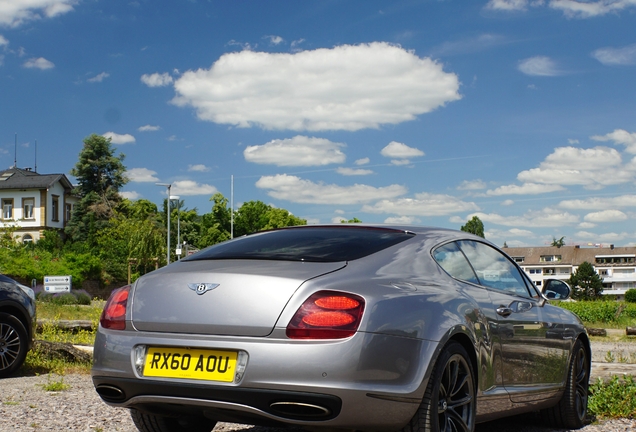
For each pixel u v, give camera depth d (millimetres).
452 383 3697
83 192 79250
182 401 3338
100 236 64812
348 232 4137
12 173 77438
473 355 3902
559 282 5344
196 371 3307
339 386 3090
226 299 3340
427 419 3420
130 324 3562
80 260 43781
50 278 31562
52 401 5816
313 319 3176
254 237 4270
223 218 102125
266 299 3268
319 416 3127
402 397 3285
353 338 3154
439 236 4305
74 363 8766
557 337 5051
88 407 5535
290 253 3740
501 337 4254
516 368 4461
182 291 3480
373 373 3186
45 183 74562
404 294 3512
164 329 3445
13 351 7652
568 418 5227
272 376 3133
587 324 29094
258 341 3199
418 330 3432
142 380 3422
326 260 3600
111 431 4648
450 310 3727
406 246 3990
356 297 3271
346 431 3312
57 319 12805
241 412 3256
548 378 4922
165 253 56312
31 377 7621
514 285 4918
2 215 74312
